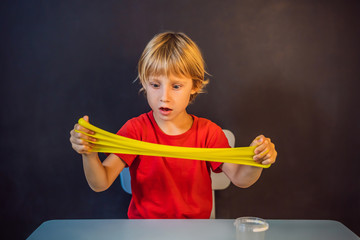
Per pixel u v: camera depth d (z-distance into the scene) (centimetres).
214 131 110
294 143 155
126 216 159
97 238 72
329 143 155
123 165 103
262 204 159
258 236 65
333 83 153
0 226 157
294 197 158
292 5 150
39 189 156
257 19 150
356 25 151
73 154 155
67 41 150
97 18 149
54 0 148
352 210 158
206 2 149
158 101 94
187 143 107
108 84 152
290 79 153
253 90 153
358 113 154
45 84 152
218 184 131
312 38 151
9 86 151
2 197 155
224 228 77
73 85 152
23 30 149
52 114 153
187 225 78
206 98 153
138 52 150
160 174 105
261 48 151
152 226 78
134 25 149
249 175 92
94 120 153
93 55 151
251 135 155
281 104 154
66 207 157
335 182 157
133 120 110
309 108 154
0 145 153
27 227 157
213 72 152
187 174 106
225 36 151
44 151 154
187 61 94
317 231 76
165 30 150
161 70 92
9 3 148
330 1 150
